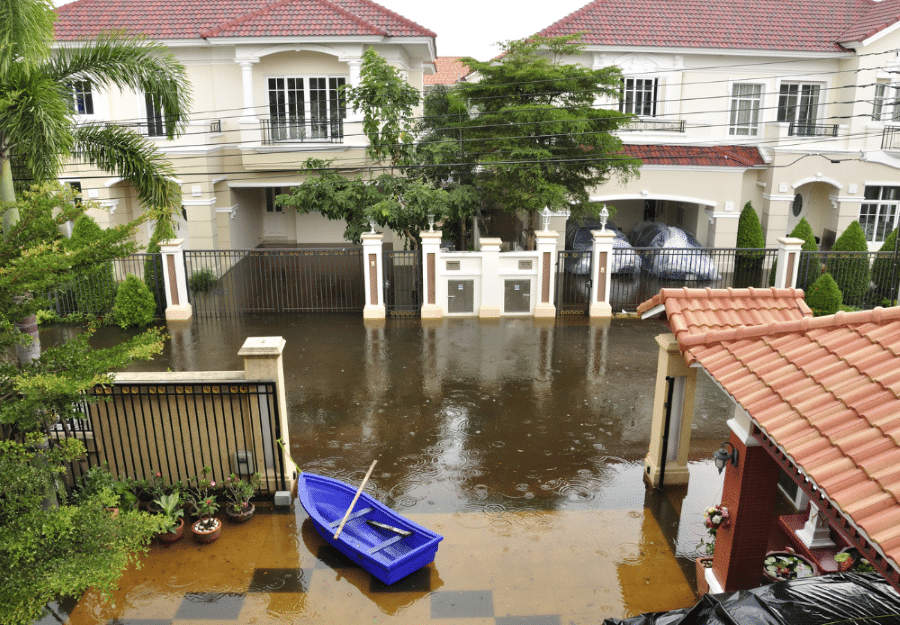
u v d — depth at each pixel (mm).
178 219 19656
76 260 5527
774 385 5465
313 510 7605
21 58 7516
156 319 15938
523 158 16125
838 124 21297
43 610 6484
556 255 16062
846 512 4070
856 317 5781
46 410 5551
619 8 21609
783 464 5406
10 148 7855
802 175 21016
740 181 20547
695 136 21609
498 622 6367
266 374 8039
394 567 6730
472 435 10219
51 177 7570
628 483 8891
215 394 8039
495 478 9000
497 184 16406
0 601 4824
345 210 16328
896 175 21078
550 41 16766
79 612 6477
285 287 18938
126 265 18297
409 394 11688
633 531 7836
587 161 16641
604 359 13375
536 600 6672
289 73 19453
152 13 19656
